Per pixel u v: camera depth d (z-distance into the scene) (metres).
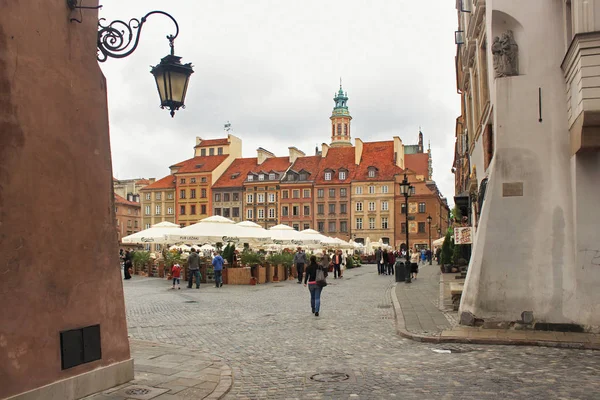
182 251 42.00
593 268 10.80
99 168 7.14
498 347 9.90
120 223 105.19
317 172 92.62
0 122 5.68
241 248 42.31
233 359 9.23
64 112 6.58
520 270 11.34
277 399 6.72
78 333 6.54
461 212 25.48
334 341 10.91
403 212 86.50
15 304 5.71
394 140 91.88
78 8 6.87
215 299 19.97
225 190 95.81
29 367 5.83
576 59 10.15
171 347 9.94
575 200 10.89
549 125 11.38
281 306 17.53
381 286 26.30
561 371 7.90
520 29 11.70
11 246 5.71
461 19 22.72
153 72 7.59
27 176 5.98
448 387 7.07
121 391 6.86
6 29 5.81
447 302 16.80
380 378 7.67
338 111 131.38
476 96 18.25
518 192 11.46
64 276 6.40
